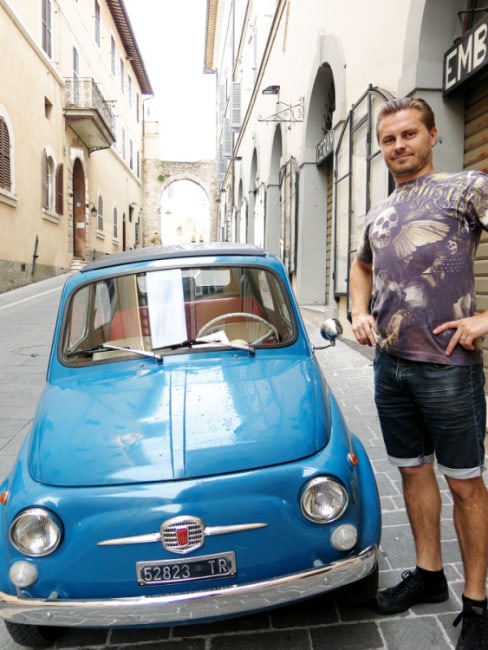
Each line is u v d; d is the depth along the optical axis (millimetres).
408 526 3223
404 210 2174
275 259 3361
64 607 1985
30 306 12453
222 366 2818
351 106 7449
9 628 2314
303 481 2080
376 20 6500
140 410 2436
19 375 6926
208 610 1982
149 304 3154
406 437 2418
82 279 3285
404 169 2211
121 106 34094
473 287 2133
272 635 2400
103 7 28125
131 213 38625
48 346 8508
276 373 2719
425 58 5059
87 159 24703
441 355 2121
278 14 13602
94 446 2234
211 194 45562
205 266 3254
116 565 2010
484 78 4656
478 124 4816
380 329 2301
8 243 14992
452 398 2121
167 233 52562
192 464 2088
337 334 3207
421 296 2127
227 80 31344
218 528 2010
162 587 2012
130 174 37312
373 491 2277
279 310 3172
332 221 9266
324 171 10391
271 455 2127
